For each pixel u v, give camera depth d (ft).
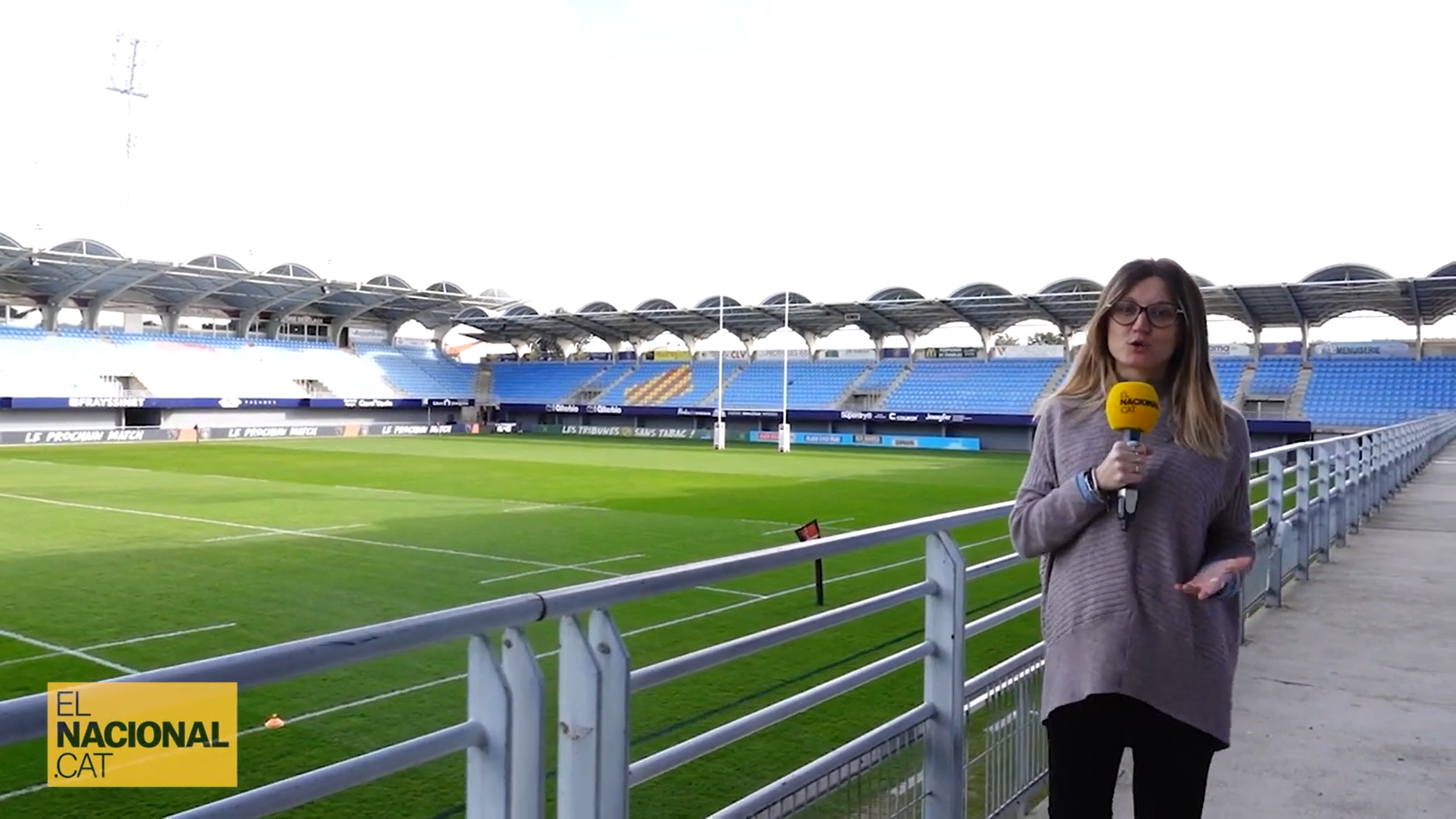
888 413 164.45
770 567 8.20
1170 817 8.11
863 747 9.69
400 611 33.71
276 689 22.98
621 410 188.96
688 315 165.58
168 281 148.87
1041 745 13.57
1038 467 8.75
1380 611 24.27
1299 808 13.16
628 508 66.39
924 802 10.66
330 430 177.37
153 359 163.12
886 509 68.64
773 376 186.09
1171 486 8.02
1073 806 8.31
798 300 152.35
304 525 55.52
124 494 71.97
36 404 146.30
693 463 113.09
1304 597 25.93
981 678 12.07
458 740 5.96
